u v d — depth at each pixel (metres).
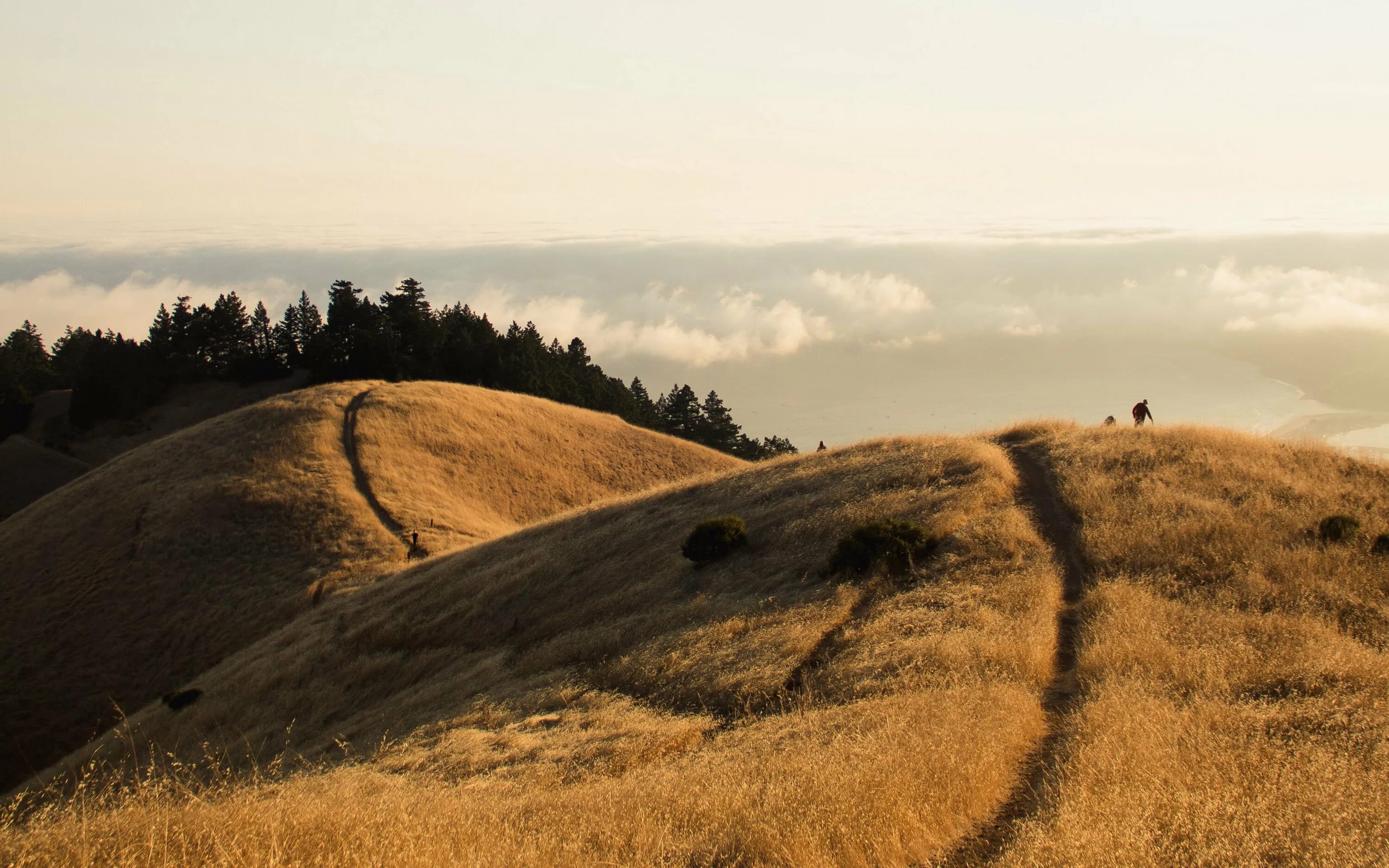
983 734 10.22
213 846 7.37
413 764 14.16
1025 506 21.75
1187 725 10.37
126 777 11.90
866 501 23.98
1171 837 7.73
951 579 17.98
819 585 19.58
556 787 11.40
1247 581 15.87
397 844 7.55
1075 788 8.68
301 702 24.20
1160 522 19.03
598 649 19.42
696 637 17.73
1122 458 23.95
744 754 11.20
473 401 69.75
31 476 86.44
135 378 100.25
